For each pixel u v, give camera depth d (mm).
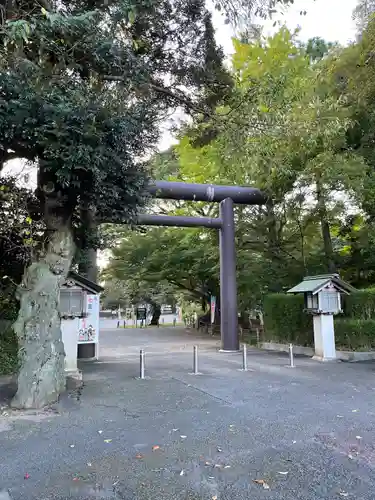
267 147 9508
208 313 26906
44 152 5520
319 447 4441
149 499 3268
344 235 14852
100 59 5977
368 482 3551
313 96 10836
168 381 8469
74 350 9320
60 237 6809
